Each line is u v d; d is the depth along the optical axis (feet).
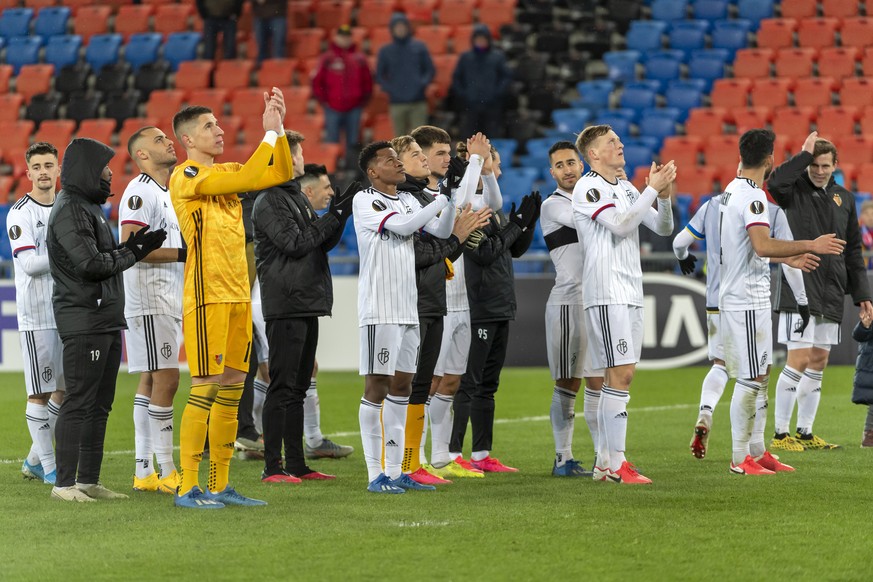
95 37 253.65
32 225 84.33
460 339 88.02
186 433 72.23
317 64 221.66
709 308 88.22
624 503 72.84
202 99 235.40
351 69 210.59
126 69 245.65
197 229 70.59
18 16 263.70
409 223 76.59
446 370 87.66
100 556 59.16
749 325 83.41
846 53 229.86
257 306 98.43
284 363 83.66
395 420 79.87
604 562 57.11
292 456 85.56
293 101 232.53
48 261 82.28
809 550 59.36
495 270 88.48
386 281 77.82
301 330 83.76
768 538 62.13
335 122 212.43
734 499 73.87
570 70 238.68
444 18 249.34
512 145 216.74
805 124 215.92
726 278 83.97
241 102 233.76
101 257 72.64
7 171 231.09
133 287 79.61
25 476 86.43
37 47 256.32
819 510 69.82
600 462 83.46
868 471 86.02
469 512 70.28
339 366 165.17
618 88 232.94
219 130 72.95
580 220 81.97
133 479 86.94
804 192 97.09
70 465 76.07
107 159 74.95
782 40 236.22
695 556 58.18
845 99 222.69
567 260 87.35
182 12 259.80
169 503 74.64
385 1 252.42
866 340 98.73
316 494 77.66
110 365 76.43
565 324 86.89
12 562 58.13
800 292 91.04
